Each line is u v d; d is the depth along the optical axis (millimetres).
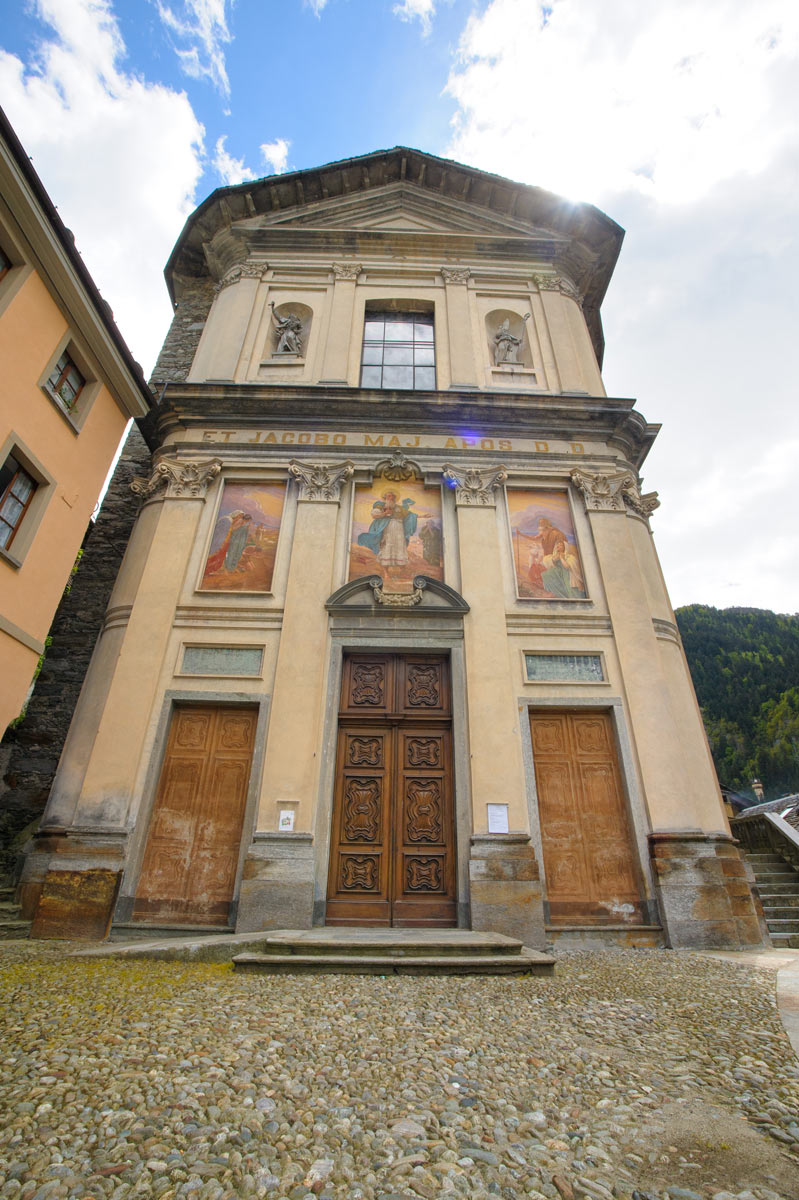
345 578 10570
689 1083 3127
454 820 9016
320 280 14633
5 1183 2107
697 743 9875
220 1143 2408
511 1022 4152
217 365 12906
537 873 8312
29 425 8898
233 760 9219
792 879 11609
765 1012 4465
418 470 11516
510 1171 2303
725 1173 2293
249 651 9875
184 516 10922
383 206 16141
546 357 13617
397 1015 4207
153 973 5332
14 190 8266
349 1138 2500
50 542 9297
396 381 13500
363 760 9430
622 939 8195
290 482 11492
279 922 7938
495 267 15094
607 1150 2465
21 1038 3455
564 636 10164
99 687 9617
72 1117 2566
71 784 9016
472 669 9688
